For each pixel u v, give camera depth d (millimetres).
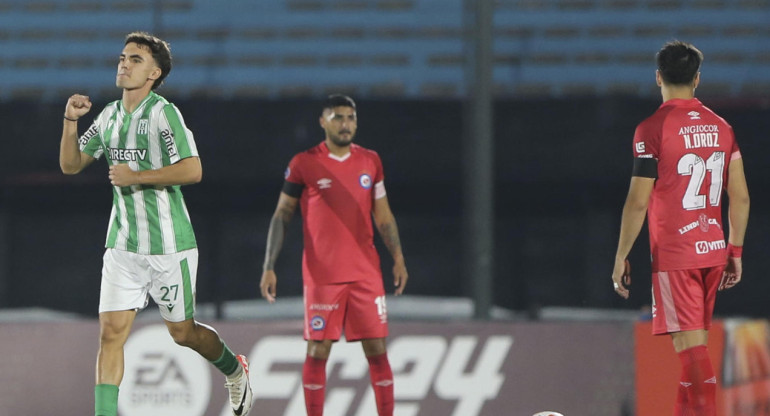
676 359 21828
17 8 51062
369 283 19391
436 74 50406
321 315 19297
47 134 43156
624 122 43219
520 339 22141
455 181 43562
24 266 44312
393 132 43688
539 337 22172
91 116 45719
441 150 43562
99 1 51156
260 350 22000
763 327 22047
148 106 14977
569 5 51375
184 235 15508
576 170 43344
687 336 15758
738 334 21859
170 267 15352
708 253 15703
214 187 43594
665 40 50750
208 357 16422
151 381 21875
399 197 44188
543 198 43938
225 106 43500
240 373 17078
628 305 43625
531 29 51031
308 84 50156
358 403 21703
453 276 44594
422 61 50719
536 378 22031
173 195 15438
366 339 19469
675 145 15656
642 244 43500
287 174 19875
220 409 21734
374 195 19969
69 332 22391
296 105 43531
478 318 23734
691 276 15711
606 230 43844
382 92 49969
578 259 44188
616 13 51281
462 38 51188
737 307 43938
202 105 43531
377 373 19547
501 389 21984
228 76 50250
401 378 21984
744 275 43781
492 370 22047
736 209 16297
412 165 43656
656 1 51281
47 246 44469
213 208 43719
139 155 15047
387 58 50844
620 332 22141
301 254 44000
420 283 44594
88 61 50438
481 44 23953
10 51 50406
